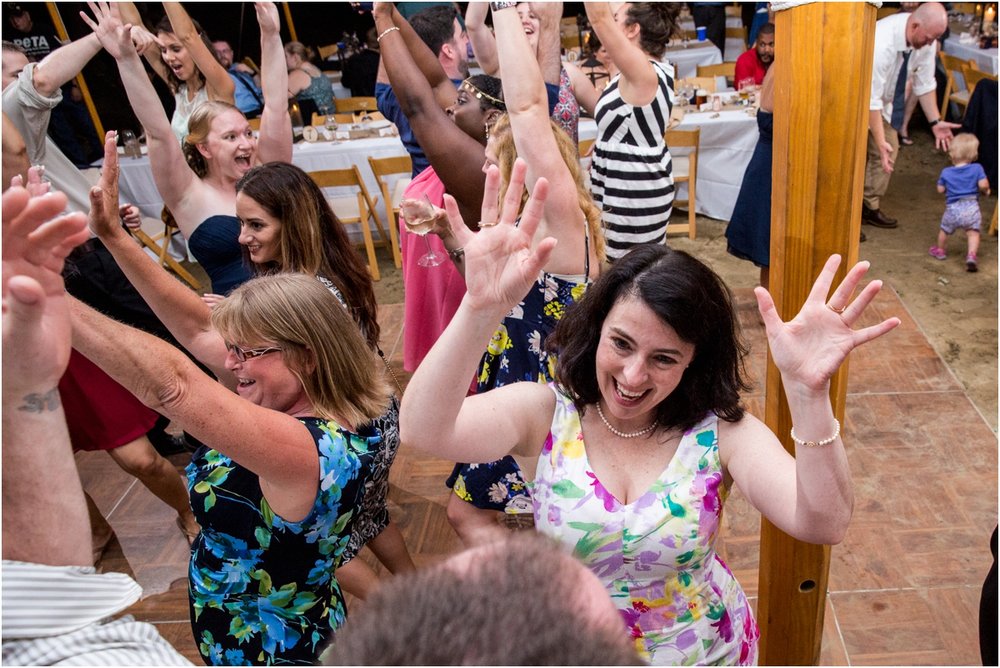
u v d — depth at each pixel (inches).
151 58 180.4
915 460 133.3
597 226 87.9
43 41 277.6
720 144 226.8
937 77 298.5
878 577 110.4
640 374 55.1
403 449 146.1
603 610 23.8
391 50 93.1
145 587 118.7
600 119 128.4
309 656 68.5
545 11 116.4
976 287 192.4
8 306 31.7
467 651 20.6
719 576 63.1
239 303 67.4
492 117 103.2
